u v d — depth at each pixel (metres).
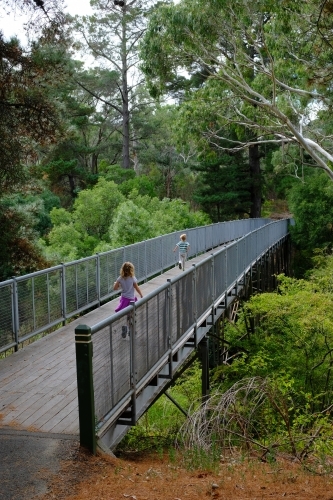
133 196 30.39
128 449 7.74
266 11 16.77
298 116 20.53
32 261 16.17
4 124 14.42
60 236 24.09
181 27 16.95
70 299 11.15
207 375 11.62
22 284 9.17
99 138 51.38
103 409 5.50
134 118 49.31
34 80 14.30
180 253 18.22
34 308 9.54
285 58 17.72
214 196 42.69
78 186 44.19
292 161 32.56
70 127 15.80
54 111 14.93
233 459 5.76
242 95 17.45
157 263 18.28
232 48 19.22
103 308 12.29
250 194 44.34
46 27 13.00
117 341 5.91
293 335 13.18
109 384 5.66
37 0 12.50
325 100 17.27
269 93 20.23
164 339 7.87
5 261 15.58
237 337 15.64
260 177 44.50
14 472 4.74
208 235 26.44
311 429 7.96
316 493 4.60
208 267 11.52
